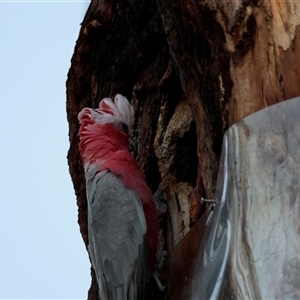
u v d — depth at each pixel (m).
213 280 6.04
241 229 5.96
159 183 8.68
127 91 9.13
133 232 7.34
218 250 6.17
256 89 6.36
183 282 7.09
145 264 7.39
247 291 5.63
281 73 6.27
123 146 8.12
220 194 6.48
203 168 7.17
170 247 8.09
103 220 7.48
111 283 7.26
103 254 7.39
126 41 8.91
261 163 6.09
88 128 8.16
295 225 5.68
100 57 9.07
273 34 6.37
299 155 5.95
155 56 8.78
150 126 8.60
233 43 6.52
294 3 6.41
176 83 8.52
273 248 5.67
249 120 6.32
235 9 6.47
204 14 6.60
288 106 6.15
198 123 7.31
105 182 7.62
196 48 7.04
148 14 8.53
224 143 6.55
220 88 6.67
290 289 5.44
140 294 7.25
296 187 5.83
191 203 8.04
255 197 6.00
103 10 8.84
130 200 7.48
